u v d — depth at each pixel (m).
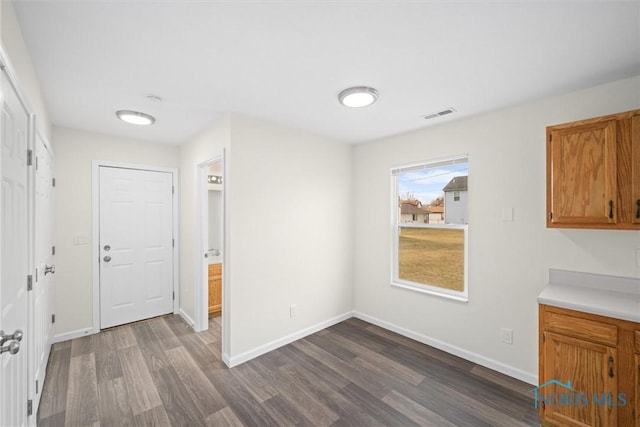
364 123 2.83
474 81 1.96
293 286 3.03
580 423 1.67
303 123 2.84
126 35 1.46
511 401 2.05
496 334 2.46
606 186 1.76
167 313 3.75
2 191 1.16
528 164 2.29
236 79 1.95
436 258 3.02
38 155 1.97
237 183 2.56
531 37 1.47
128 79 1.94
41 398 2.04
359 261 3.66
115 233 3.33
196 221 3.28
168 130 3.11
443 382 2.28
